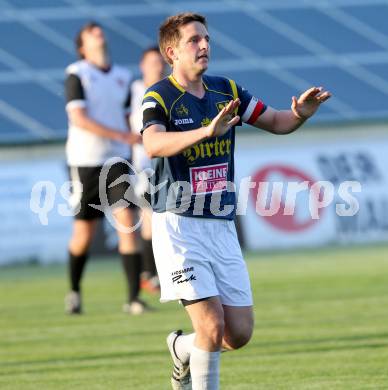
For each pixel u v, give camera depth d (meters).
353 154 64.38
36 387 25.69
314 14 80.06
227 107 18.88
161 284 21.25
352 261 53.84
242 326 21.12
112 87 39.28
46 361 29.34
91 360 29.23
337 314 36.56
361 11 81.38
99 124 37.88
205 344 20.53
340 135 67.69
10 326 36.59
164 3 77.25
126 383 25.83
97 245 59.16
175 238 21.00
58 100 68.31
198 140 19.19
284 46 76.88
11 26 73.31
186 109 21.16
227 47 75.81
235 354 29.33
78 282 39.19
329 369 26.58
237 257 21.38
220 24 77.50
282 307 38.78
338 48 77.62
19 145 62.78
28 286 48.84
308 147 63.75
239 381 25.53
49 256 57.38
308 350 29.50
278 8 79.94
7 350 31.48
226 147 21.42
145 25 74.94
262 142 65.00
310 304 39.41
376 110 71.81
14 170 58.25
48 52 71.88
